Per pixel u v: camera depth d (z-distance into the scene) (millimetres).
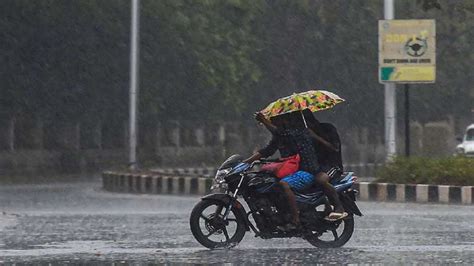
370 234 30562
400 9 124250
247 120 120562
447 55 130375
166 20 101125
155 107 104000
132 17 79375
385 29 56812
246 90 114688
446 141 112062
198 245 27547
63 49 95125
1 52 91812
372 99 127562
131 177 63656
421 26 56656
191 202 51594
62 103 97000
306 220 26359
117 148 103750
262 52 118375
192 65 104688
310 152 26359
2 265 22938
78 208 46781
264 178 26281
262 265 22625
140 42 101062
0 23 91000
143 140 106938
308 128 26547
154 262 23375
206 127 116500
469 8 71625
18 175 87625
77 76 96875
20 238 29828
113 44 98250
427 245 27109
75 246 27375
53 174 91875
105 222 36188
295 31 120312
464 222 35281
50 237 30172
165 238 29703
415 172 50500
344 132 129750
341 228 32688
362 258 23922
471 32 128125
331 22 121625
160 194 60562
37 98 95000
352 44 123312
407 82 56719
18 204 50344
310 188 26469
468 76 135000
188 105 107438
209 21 105812
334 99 26516
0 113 92188
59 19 94000
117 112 101750
